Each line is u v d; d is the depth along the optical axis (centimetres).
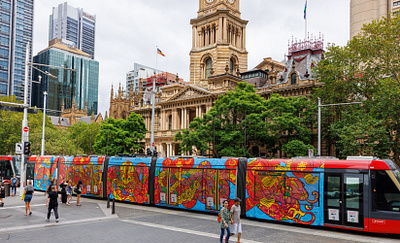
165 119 8494
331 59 4678
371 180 1991
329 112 4803
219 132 5219
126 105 13175
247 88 5694
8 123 8681
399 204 1923
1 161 5044
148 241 1753
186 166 2798
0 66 18125
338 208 2069
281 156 6325
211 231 2025
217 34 8488
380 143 3691
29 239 1772
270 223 2327
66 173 3912
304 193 2197
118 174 3341
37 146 8356
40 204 3083
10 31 18688
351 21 7188
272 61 9500
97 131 10431
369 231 1964
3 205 2992
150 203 3038
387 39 4134
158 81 11369
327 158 2227
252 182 2425
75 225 2167
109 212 2672
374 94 4059
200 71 8781
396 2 6519
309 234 1988
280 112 5288
